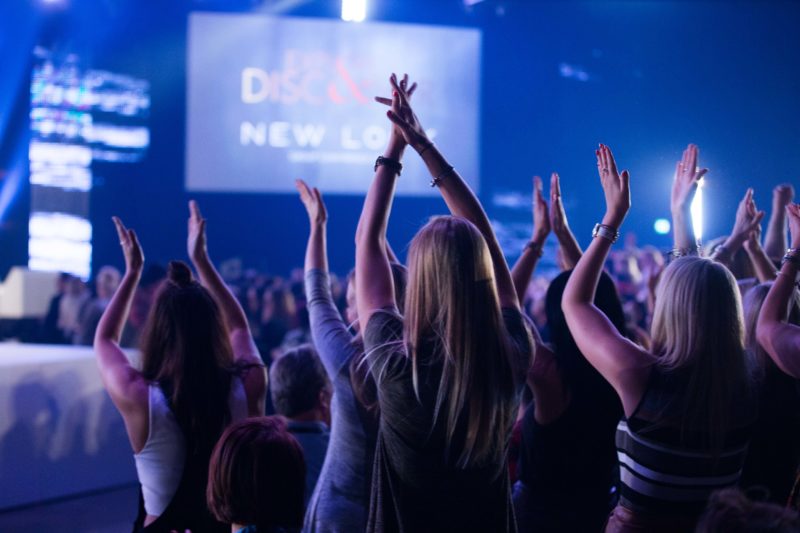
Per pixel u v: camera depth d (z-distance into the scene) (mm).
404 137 2016
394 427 1734
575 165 14797
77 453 5469
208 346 2371
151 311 2393
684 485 1959
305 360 3145
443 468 1723
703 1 11930
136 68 14953
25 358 5289
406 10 14406
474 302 1711
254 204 16469
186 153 13375
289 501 1889
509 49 14773
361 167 13516
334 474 2256
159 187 15789
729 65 11844
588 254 2143
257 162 13461
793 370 2254
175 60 15086
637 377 1986
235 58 13320
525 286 2785
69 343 9211
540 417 2438
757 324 2363
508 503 1830
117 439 5781
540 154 15117
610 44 13797
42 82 14023
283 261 16625
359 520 2184
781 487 2449
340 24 13297
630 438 2012
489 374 1708
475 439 1707
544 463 2432
